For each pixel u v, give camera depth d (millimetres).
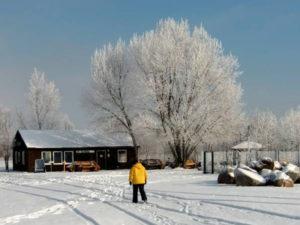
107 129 61125
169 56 55125
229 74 55906
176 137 55000
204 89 54938
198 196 21984
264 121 85062
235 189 24859
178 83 55125
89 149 60500
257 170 30188
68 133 63312
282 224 13750
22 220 17000
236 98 55688
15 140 63688
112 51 61344
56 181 37719
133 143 60094
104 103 61000
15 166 63656
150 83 54812
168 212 17344
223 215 15828
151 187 28141
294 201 18844
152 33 57688
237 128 56812
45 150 58344
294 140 86812
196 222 14734
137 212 17609
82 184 33438
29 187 32844
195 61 54562
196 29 56719
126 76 60625
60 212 18734
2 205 21984
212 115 54625
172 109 55219
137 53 58219
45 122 77500
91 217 16719
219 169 44781
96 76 61219
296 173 29078
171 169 53500
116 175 43875
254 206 17578
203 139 54750
